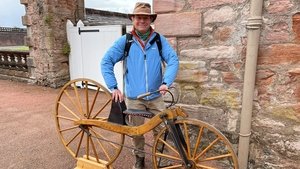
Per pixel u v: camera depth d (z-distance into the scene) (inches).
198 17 104.7
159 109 104.9
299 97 93.4
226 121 108.0
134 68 98.9
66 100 245.9
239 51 100.0
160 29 112.7
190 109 114.6
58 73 302.4
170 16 109.8
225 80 105.0
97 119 110.8
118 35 262.5
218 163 113.9
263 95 99.5
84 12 339.6
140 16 92.2
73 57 304.5
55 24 292.2
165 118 89.0
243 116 101.3
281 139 99.5
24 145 146.2
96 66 286.5
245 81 98.5
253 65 96.0
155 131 117.3
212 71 107.2
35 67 314.2
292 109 95.3
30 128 173.3
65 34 304.8
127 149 139.7
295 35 90.0
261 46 96.1
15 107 223.6
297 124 95.4
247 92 98.7
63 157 132.0
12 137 157.9
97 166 111.8
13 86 310.0
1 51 351.9
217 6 101.0
